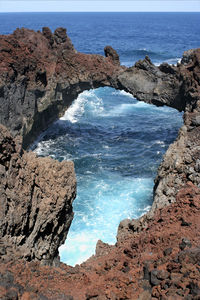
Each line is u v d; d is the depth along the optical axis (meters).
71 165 18.89
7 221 15.45
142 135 50.22
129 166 40.81
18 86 37.03
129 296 11.67
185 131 34.00
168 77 45.72
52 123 51.25
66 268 17.67
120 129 52.50
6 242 14.85
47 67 44.09
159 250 14.91
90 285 13.17
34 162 17.31
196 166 28.62
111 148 45.81
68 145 46.03
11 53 37.47
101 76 48.84
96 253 20.34
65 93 48.66
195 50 44.59
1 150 15.86
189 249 13.83
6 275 12.01
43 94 42.53
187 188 21.80
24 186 16.55
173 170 29.08
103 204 33.00
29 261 15.35
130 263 14.38
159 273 12.37
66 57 47.00
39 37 45.06
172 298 11.00
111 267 14.69
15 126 36.53
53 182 17.59
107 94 71.06
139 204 32.97
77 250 26.67
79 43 150.25
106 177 38.25
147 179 37.69
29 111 39.81
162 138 49.22
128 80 47.81
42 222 16.91
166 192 26.77
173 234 15.65
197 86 40.16
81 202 33.19
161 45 149.00
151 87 47.06
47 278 13.43
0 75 34.25
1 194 15.55
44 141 46.69
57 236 18.23
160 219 18.66
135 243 16.28
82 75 48.03
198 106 37.78
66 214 18.52
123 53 116.19
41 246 17.17
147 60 46.97
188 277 11.89
